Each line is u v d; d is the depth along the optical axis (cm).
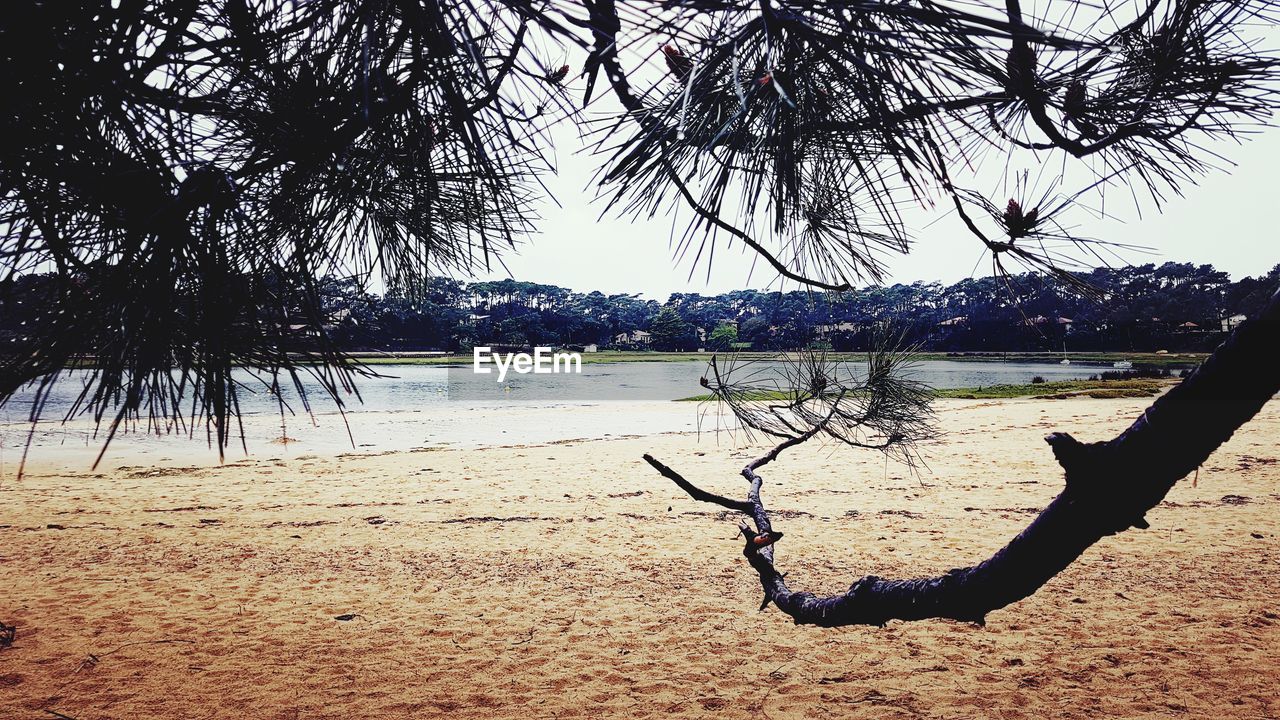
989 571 104
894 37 86
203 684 419
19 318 109
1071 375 5200
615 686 416
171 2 100
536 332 10538
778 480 1111
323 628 512
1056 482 1046
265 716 379
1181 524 751
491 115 104
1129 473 86
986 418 1922
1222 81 108
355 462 1410
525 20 87
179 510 956
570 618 530
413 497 1041
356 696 404
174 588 610
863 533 770
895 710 380
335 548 746
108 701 396
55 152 102
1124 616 502
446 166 123
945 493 984
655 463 185
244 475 1258
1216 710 366
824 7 84
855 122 101
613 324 12975
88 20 99
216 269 109
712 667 441
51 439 1605
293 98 103
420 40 99
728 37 87
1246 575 583
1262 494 893
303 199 113
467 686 417
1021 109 111
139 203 107
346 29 101
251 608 557
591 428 2120
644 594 583
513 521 866
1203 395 80
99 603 569
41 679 424
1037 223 115
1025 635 475
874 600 124
